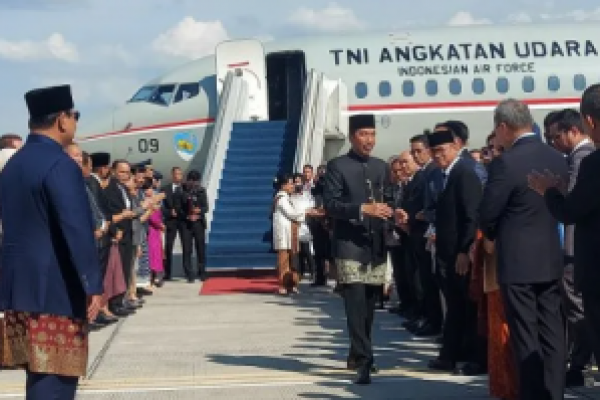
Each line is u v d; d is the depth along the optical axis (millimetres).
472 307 8242
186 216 17188
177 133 22953
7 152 7828
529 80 23422
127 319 12102
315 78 21969
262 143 21672
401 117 23172
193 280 17109
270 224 18391
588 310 5250
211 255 17562
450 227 7852
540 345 6180
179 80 23609
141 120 23125
